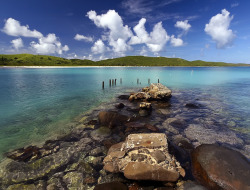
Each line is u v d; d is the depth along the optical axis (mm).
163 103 17844
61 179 5859
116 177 5832
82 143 8578
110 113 11477
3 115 13531
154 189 5227
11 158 7148
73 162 6875
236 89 27891
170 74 66812
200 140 8719
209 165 5648
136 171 5574
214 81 41312
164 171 5465
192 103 17766
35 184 5602
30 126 11141
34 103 17688
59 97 21016
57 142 8734
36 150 7859
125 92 25562
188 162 6629
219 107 15930
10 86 29688
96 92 25188
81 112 14414
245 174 5066
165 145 6605
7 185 5562
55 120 12320
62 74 61000
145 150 6418
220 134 9508
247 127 10617
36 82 36125
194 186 5160
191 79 46812
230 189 4758
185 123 11469
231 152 6203
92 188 5422
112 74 64438
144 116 13148
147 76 56375
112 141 8711
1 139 9164
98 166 6582
